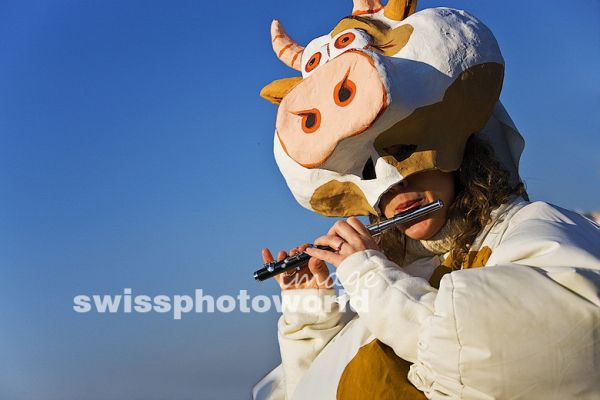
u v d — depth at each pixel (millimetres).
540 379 2693
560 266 2820
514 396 2725
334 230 3441
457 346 2768
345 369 3352
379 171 3346
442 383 2840
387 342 3115
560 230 3008
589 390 2691
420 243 3643
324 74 3264
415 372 3047
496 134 3676
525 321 2699
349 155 3350
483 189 3434
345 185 3510
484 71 3408
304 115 3275
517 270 2811
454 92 3328
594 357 2680
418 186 3461
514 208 3389
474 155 3488
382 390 3094
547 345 2682
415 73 3291
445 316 2791
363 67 3162
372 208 3467
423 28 3408
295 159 3279
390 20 3586
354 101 3146
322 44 3688
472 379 2754
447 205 3498
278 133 3322
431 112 3295
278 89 3740
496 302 2740
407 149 3367
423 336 2873
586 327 2674
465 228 3430
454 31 3414
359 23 3584
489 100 3447
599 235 3100
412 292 3109
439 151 3346
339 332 3777
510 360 2705
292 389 3812
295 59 3867
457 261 3418
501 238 3295
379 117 3133
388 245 3738
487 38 3473
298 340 3820
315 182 3543
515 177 3701
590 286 2703
